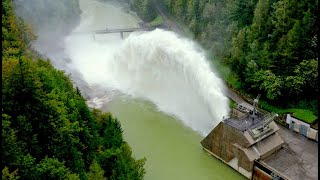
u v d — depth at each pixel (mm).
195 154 67312
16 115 40562
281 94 73375
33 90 41219
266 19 83188
